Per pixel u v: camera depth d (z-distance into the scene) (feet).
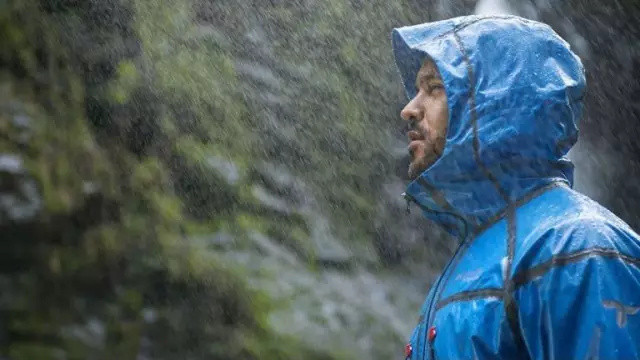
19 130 31.24
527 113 7.87
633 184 46.55
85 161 32.94
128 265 32.12
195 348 31.76
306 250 39.37
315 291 37.06
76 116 34.17
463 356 7.36
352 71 45.44
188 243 34.88
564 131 8.00
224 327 32.81
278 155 42.47
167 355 31.19
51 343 28.86
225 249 36.63
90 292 30.78
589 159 46.47
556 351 6.86
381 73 45.78
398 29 9.89
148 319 31.32
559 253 7.12
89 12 36.78
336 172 43.34
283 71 44.45
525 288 7.18
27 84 33.50
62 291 30.12
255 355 32.53
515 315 7.19
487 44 8.24
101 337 29.99
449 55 8.32
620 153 46.85
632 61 46.68
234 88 42.27
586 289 6.91
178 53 40.60
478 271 7.63
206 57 41.83
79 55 36.06
